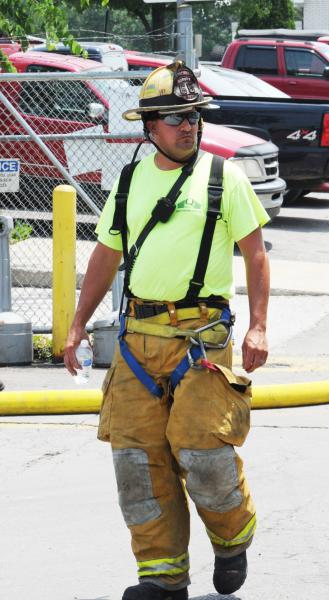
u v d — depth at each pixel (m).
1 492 16.80
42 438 19.44
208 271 11.84
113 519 15.62
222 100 46.97
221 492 11.72
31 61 43.31
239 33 73.69
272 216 42.09
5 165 26.08
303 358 25.36
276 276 34.31
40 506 16.16
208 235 11.83
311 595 12.98
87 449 18.84
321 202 52.53
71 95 37.81
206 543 14.73
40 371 24.06
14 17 32.56
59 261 24.42
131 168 12.27
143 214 11.96
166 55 49.09
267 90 49.97
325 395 21.55
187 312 11.84
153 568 11.79
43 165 35.28
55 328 24.64
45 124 37.41
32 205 37.25
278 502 16.17
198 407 11.54
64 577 13.68
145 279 11.89
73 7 84.00
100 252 12.48
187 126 11.82
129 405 11.91
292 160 46.91
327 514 15.70
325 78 66.56
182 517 11.98
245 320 29.19
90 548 14.59
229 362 12.06
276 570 13.73
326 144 46.50
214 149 40.44
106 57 46.59
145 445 11.84
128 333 12.08
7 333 24.45
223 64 68.56
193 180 11.94
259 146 41.19
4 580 13.61
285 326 28.72
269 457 18.27
